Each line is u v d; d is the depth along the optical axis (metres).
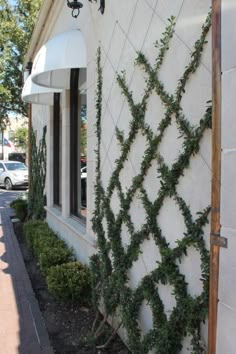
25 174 23.58
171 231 3.04
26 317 4.70
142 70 3.50
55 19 7.99
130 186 3.76
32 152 12.07
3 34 16.92
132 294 3.67
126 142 3.82
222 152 1.98
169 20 3.03
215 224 2.03
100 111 4.66
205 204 2.62
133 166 3.70
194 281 2.75
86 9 5.41
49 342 4.06
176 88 2.94
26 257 7.68
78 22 5.99
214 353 2.04
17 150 46.47
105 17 4.50
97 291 4.58
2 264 7.08
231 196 1.92
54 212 8.29
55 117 8.98
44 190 9.93
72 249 6.35
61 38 5.70
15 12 17.17
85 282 4.91
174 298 3.02
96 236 4.74
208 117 2.55
